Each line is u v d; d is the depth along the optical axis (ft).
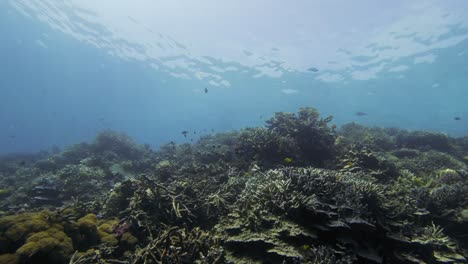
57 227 15.52
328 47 90.48
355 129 52.03
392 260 14.06
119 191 23.44
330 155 32.55
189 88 162.20
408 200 19.19
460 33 78.33
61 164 50.49
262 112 187.52
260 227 14.19
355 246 13.48
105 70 153.89
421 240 15.29
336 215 14.70
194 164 32.91
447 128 215.51
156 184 20.84
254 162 28.63
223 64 116.06
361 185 17.54
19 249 12.94
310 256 12.60
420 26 75.97
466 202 19.81
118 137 64.69
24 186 35.47
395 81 119.24
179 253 13.42
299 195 15.31
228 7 81.15
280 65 107.86
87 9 92.48
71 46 130.11
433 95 140.97
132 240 16.88
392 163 28.09
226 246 14.08
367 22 76.79
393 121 194.49
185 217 18.81
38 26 117.19
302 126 33.50
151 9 88.28
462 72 106.83
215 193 21.35
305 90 135.13
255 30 87.97
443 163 33.58
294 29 83.97
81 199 26.84
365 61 98.53
